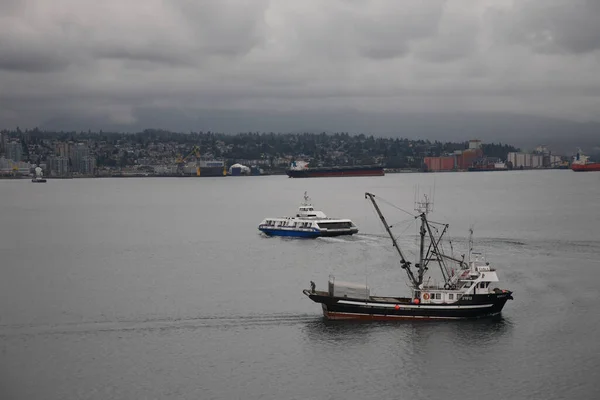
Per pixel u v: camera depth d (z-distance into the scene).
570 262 166.25
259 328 114.19
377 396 88.56
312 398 87.81
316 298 117.62
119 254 192.25
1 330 113.12
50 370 96.06
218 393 89.06
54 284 148.25
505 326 114.06
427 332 111.69
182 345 105.75
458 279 122.69
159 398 87.56
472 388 90.56
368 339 108.56
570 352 101.75
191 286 144.62
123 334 110.94
